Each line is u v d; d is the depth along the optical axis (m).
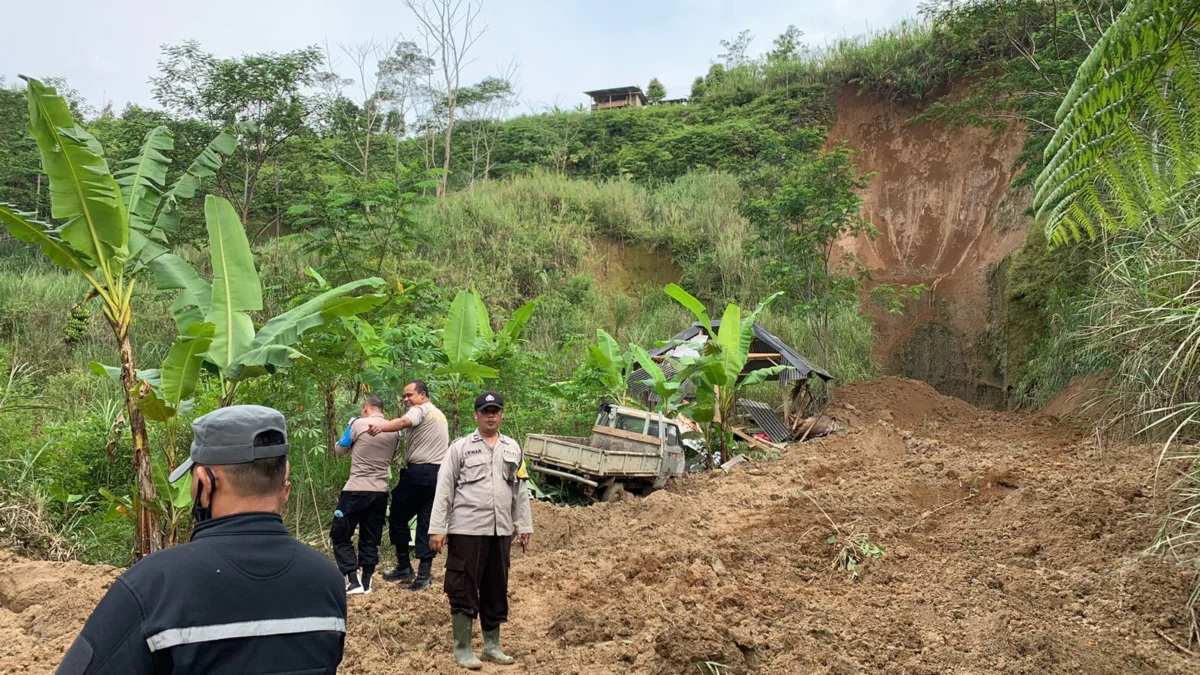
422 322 12.87
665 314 22.30
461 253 22.44
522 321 11.61
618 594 6.31
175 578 1.97
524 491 5.34
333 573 2.21
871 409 14.59
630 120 34.50
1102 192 5.37
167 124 17.88
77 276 19.78
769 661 4.98
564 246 24.08
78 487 9.35
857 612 5.77
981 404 20.84
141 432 6.36
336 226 14.62
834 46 33.53
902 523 7.68
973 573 6.29
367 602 6.16
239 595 2.02
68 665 1.88
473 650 5.35
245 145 18.92
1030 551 6.54
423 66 29.31
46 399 12.87
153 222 6.96
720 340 11.43
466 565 5.04
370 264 14.92
